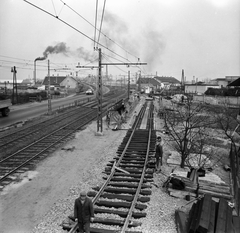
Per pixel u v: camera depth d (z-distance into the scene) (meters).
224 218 6.65
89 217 6.60
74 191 9.92
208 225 6.27
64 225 7.31
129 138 19.08
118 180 10.91
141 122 29.16
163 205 8.73
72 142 18.70
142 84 109.12
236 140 18.45
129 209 8.23
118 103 40.56
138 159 13.95
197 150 15.45
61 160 14.21
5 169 12.50
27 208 8.73
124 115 32.28
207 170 12.62
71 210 8.35
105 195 9.27
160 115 31.42
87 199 6.54
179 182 9.52
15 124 25.92
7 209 8.65
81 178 11.47
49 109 33.25
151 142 18.02
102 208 8.38
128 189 9.83
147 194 9.58
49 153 15.55
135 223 7.40
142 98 70.81
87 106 44.22
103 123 27.30
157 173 11.95
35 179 11.35
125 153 15.16
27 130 22.44
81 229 6.69
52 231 7.23
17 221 7.89
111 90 100.44
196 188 9.27
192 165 13.11
